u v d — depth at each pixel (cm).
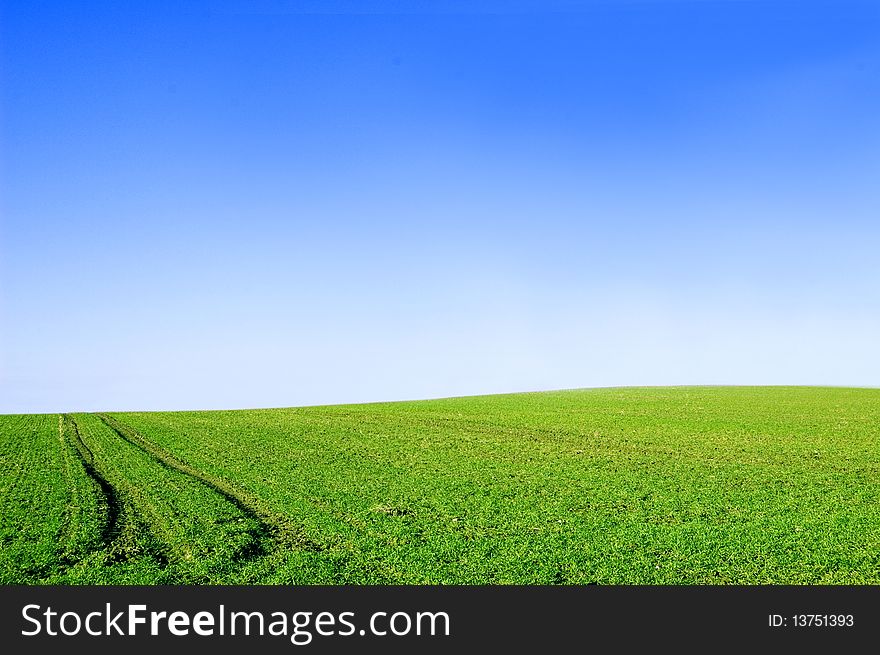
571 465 3894
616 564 2125
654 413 6259
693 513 2744
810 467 3734
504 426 5681
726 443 4584
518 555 2216
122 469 3844
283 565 2150
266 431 5544
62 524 2614
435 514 2756
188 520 2673
